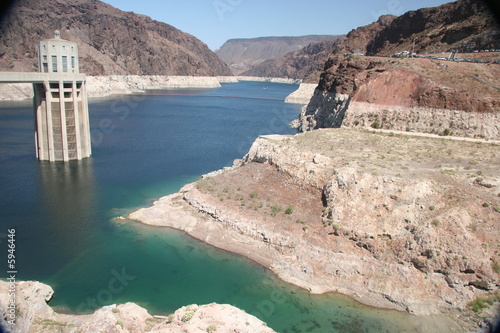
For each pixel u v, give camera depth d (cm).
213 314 2781
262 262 4153
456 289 3456
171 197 5734
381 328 3209
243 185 5453
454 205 3916
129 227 4956
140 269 4016
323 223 4362
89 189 6394
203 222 4934
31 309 2978
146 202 5869
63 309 3325
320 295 3625
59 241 4581
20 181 6681
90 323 2656
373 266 3806
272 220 4622
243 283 3803
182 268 4044
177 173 7450
